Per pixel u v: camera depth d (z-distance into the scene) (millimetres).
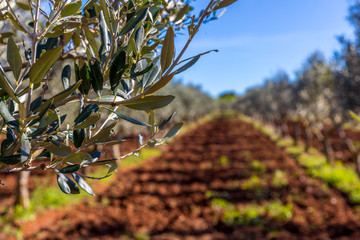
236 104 54500
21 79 627
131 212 8258
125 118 593
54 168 630
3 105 532
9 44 518
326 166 12586
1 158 591
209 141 23688
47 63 509
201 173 13055
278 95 24328
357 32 8812
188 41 596
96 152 764
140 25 649
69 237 6602
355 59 9055
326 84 13602
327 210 8188
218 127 36125
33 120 588
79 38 784
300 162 13984
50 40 767
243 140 23734
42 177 10055
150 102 601
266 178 11641
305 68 17047
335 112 10766
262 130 29828
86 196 8922
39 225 6953
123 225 7445
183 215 8242
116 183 10211
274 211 8141
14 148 603
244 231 7145
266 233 6980
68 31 687
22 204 7535
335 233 6844
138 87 752
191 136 27141
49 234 6613
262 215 8023
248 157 16297
